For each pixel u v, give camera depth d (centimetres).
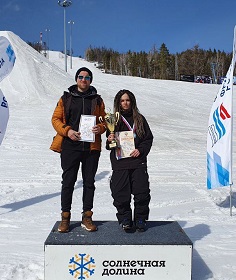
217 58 7975
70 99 378
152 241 326
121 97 376
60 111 380
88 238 335
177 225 383
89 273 322
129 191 364
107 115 371
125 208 363
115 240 329
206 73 7975
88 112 378
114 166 369
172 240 329
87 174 377
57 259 320
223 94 590
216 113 602
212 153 614
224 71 7888
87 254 321
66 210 362
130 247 321
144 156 372
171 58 8225
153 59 8344
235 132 1878
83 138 366
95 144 375
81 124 371
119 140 369
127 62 8500
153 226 377
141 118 376
